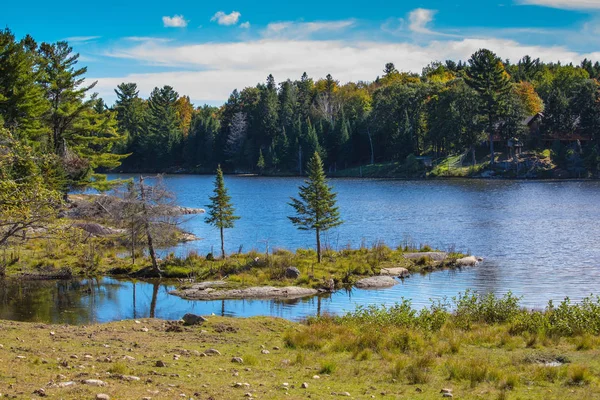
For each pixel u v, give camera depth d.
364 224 61.81
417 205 78.38
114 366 12.68
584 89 124.88
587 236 51.28
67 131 69.56
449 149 133.50
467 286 33.25
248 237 54.88
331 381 13.20
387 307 28.31
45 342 16.19
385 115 139.88
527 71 191.12
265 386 12.32
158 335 18.47
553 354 15.94
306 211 39.62
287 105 159.62
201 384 12.03
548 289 31.98
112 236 46.88
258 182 126.50
